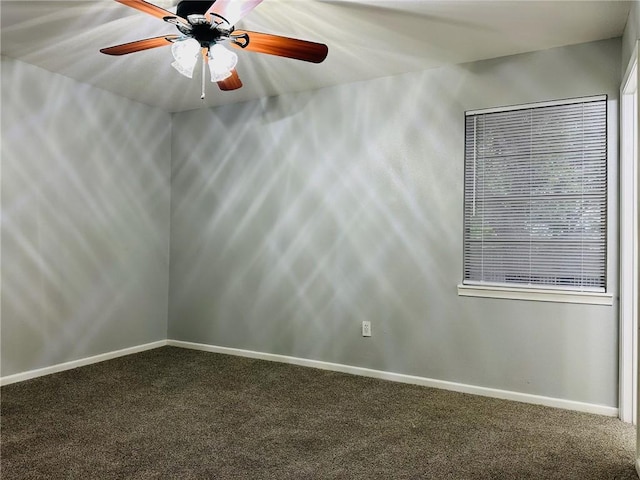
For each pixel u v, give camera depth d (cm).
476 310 325
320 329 385
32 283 348
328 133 383
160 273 459
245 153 425
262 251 415
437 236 339
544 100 304
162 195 460
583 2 239
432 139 341
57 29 277
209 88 387
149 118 442
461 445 241
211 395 315
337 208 379
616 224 284
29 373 346
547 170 304
